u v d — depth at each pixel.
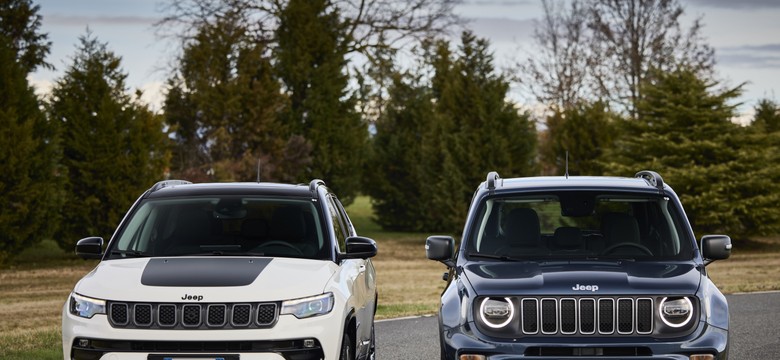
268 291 14.29
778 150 77.00
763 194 73.44
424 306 36.22
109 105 65.75
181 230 16.59
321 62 94.19
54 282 52.06
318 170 92.00
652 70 78.19
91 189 66.25
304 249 16.36
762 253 70.56
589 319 13.87
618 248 15.82
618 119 78.50
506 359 13.59
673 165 74.62
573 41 113.75
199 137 78.50
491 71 83.06
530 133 81.19
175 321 14.04
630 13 107.12
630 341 13.68
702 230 73.81
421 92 102.06
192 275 14.65
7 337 26.81
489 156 79.38
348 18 98.19
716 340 13.70
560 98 113.06
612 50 107.19
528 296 13.91
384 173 101.81
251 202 16.88
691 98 74.56
